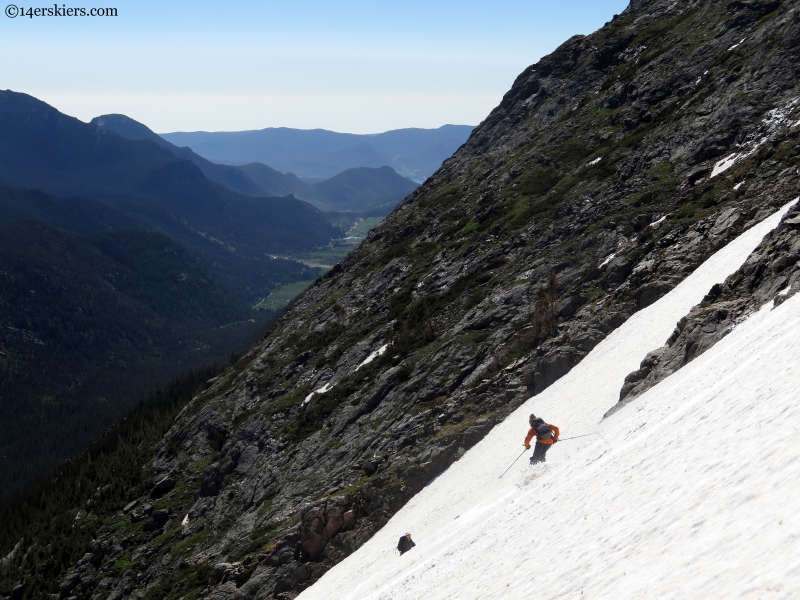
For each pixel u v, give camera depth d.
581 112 106.62
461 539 26.22
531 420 30.64
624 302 48.03
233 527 76.69
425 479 47.41
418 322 83.06
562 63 128.50
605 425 29.36
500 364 57.09
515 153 111.38
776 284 28.75
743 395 15.22
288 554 51.94
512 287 69.62
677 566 10.40
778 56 68.19
